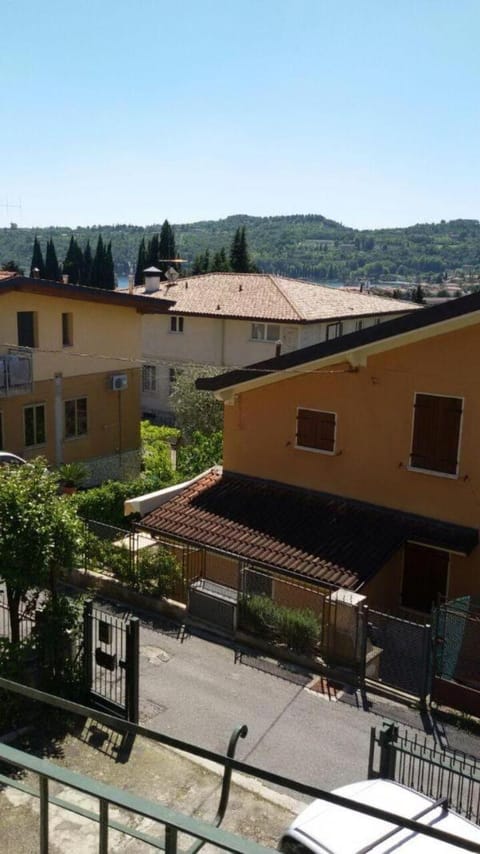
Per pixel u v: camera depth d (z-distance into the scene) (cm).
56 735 1018
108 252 9400
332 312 3938
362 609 1296
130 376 2942
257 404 1814
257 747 1095
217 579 1664
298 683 1298
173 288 4384
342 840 671
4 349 2491
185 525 1706
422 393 1555
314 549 1550
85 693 1128
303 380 1720
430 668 1250
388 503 1638
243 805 871
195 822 265
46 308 2594
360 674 1299
